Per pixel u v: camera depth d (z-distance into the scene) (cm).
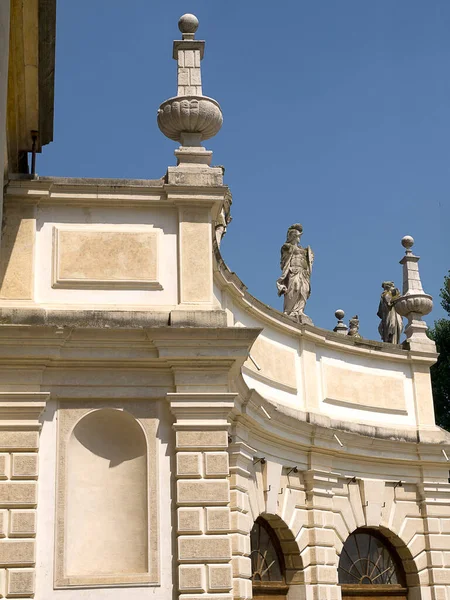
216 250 2408
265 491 2603
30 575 1847
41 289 2055
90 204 2122
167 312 2042
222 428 1980
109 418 1997
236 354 2009
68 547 1903
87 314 2019
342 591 2952
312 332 2998
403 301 3425
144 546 1923
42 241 2089
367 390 3180
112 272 2084
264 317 2780
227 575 1892
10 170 2402
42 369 1967
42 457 1938
